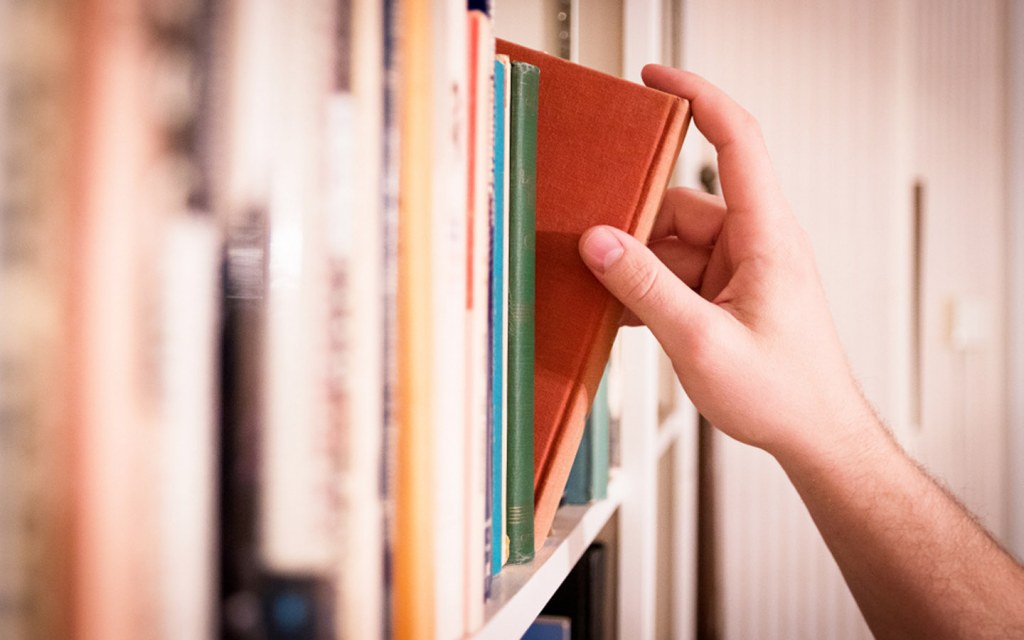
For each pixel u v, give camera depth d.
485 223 0.29
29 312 0.14
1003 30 1.83
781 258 0.48
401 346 0.22
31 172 0.14
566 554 0.44
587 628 0.63
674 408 1.09
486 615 0.30
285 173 0.17
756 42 1.58
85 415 0.14
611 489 0.62
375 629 0.20
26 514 0.14
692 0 1.53
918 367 1.67
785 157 1.60
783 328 0.46
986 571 0.53
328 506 0.19
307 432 0.18
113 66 0.14
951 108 1.74
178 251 0.15
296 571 0.18
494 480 0.33
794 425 0.47
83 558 0.14
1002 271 1.82
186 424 0.15
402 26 0.22
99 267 0.14
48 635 0.14
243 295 0.16
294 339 0.18
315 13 0.18
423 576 0.23
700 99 0.50
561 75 0.44
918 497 0.53
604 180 0.43
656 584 1.08
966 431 1.77
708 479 1.45
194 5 0.15
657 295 0.42
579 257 0.43
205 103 0.16
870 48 1.61
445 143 0.25
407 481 0.23
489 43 0.30
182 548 0.16
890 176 1.63
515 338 0.36
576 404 0.41
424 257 0.23
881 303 1.63
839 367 0.49
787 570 1.55
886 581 0.53
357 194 0.19
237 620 0.16
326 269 0.18
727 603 1.50
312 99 0.18
